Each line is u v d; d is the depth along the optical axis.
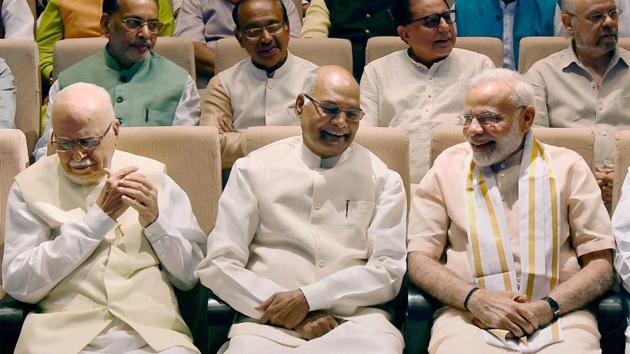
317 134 3.22
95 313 3.09
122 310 3.09
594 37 4.02
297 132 3.47
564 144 3.45
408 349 3.15
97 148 3.15
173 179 3.46
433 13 4.07
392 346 3.05
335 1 4.88
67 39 4.32
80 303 3.12
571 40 4.14
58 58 4.26
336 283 3.11
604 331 3.10
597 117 4.07
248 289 3.11
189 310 3.31
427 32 4.08
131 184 3.09
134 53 4.07
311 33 4.86
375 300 3.16
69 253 3.06
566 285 3.12
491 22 4.74
